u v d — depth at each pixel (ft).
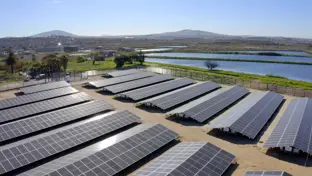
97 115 159.22
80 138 118.11
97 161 92.89
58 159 98.02
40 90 212.02
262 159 107.96
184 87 231.71
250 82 266.98
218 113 165.58
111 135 129.49
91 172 86.84
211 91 222.89
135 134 115.96
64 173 83.76
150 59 544.62
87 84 250.16
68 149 111.34
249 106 162.71
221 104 174.91
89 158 93.40
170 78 270.87
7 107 167.32
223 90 211.00
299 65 467.93
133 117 147.23
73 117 148.87
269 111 160.25
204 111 158.40
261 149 116.98
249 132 127.13
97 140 123.13
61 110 153.38
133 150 104.73
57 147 108.68
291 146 105.70
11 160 94.94
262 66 452.35
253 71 396.98
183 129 140.56
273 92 208.03
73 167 87.35
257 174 86.07
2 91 227.61
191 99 195.93
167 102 177.88
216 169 91.71
